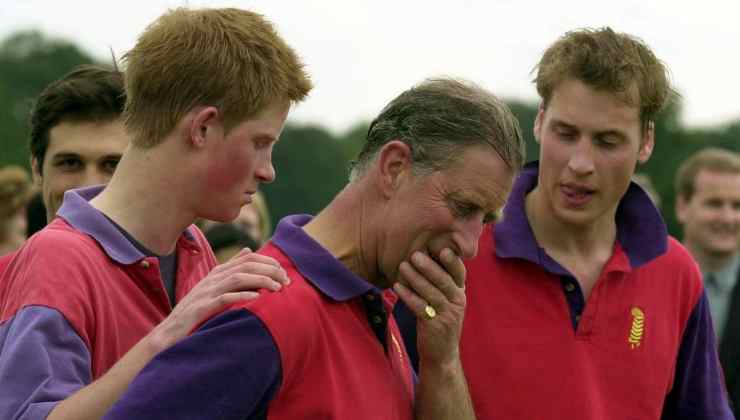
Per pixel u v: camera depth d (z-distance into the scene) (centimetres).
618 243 945
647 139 953
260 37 736
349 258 692
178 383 612
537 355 894
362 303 689
